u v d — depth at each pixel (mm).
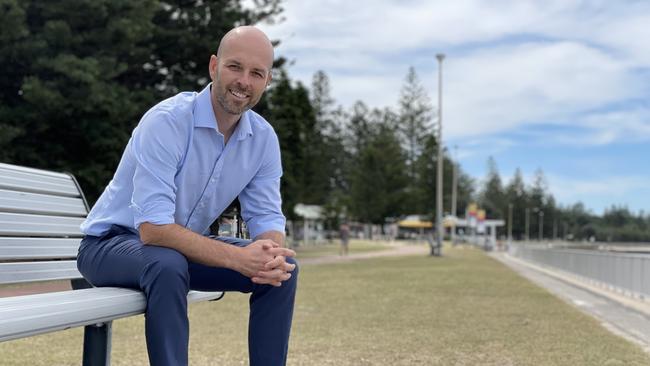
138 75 20125
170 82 21094
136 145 2420
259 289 2465
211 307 8227
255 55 2438
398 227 97062
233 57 2420
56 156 15734
